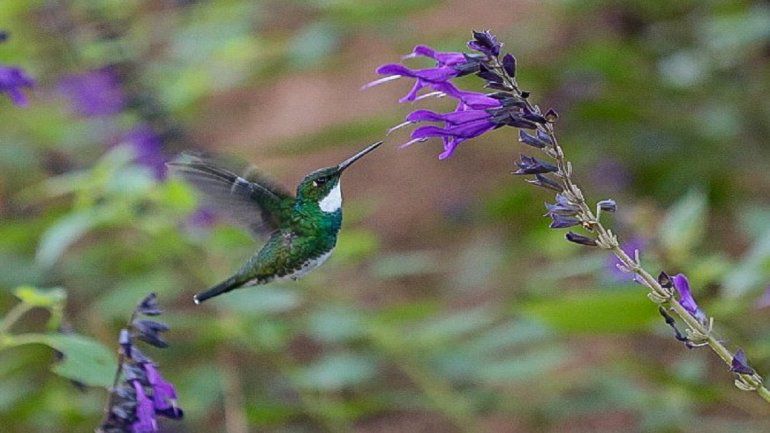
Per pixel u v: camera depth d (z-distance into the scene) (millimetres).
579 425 13102
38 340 6246
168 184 8992
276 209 6461
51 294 6645
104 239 12016
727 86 14023
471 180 16031
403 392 11531
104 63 11992
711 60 13812
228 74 13125
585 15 15773
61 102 12617
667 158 13891
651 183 13969
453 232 15359
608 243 5203
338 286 11617
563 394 11164
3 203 12500
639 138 14055
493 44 5129
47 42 12320
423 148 16516
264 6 14578
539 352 11000
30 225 10398
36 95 12523
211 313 12453
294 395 11398
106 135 12281
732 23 12594
